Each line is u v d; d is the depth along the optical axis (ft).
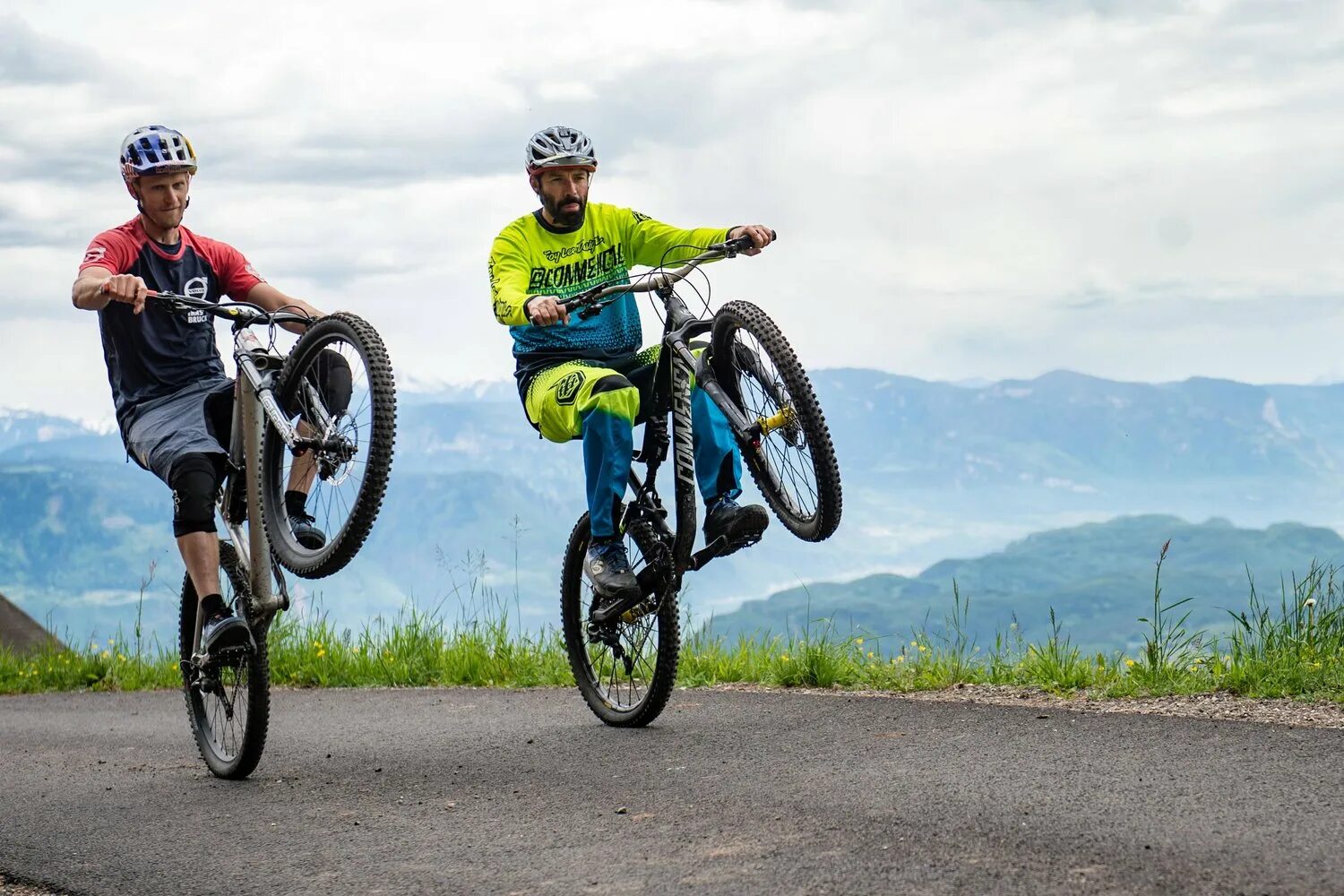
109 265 16.85
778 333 15.26
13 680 34.76
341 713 23.35
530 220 18.69
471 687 26.99
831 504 15.08
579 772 15.43
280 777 16.88
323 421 14.53
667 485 17.76
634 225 18.98
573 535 19.97
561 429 17.83
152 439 16.71
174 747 20.85
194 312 17.49
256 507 16.03
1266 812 11.30
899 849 10.77
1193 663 19.26
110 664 35.01
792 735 16.88
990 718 16.83
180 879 11.76
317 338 14.75
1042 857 10.27
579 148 18.10
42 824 14.60
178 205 17.16
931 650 22.43
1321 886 9.19
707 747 16.51
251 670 16.39
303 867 11.83
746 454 16.49
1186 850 10.23
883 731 16.52
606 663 19.84
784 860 10.69
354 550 14.17
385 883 11.06
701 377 16.51
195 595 17.95
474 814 13.53
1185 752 13.96
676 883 10.31
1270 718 16.16
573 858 11.37
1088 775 13.14
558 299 16.81
